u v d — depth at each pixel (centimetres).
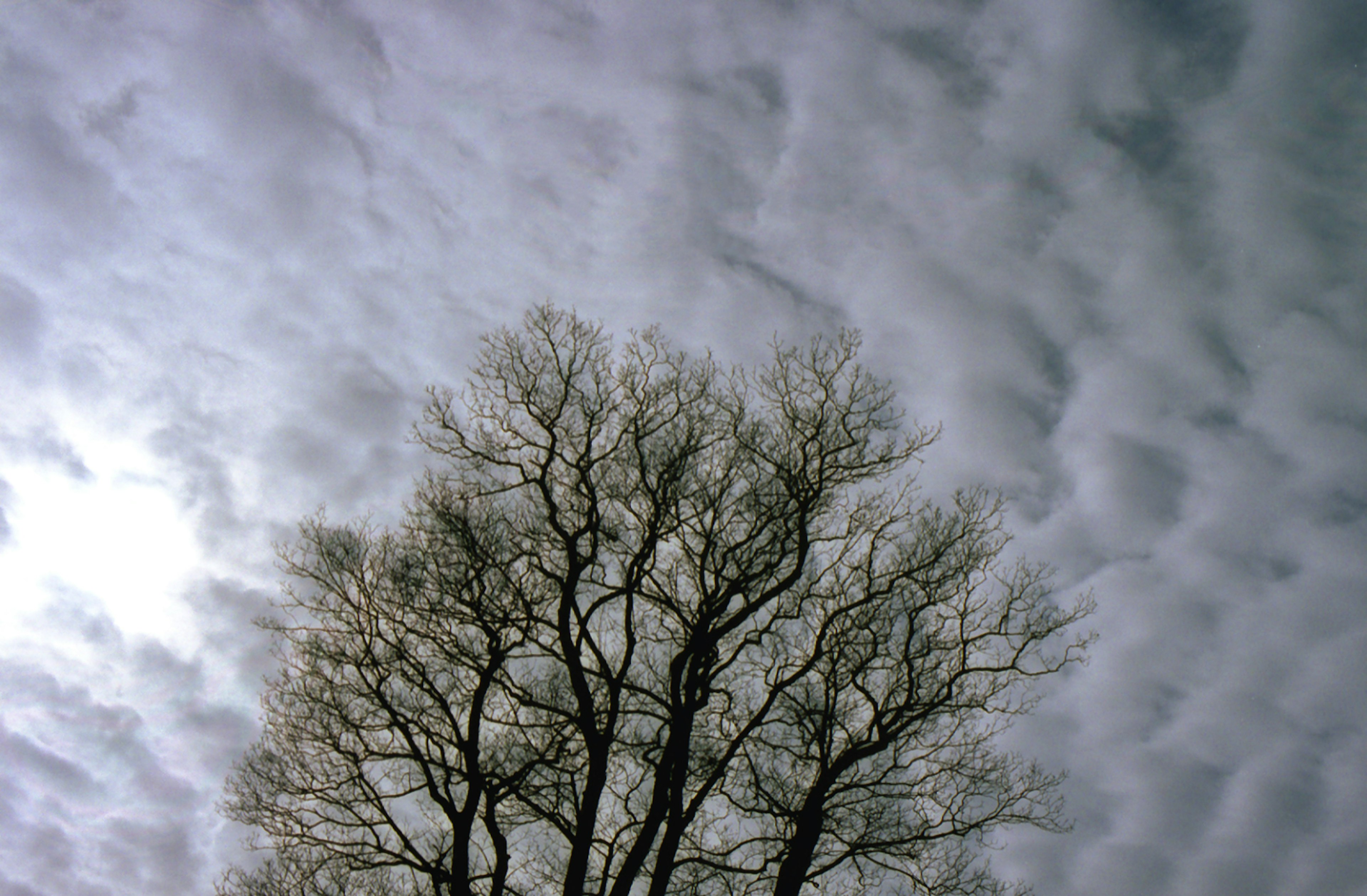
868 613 1282
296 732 1197
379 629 1225
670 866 1092
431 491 1321
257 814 1157
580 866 1048
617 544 1313
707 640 1223
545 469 1304
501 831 1235
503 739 1263
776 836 1195
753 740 1269
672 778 1140
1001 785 1259
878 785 1244
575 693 1180
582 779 1232
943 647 1281
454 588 1232
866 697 1235
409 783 1227
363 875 1158
